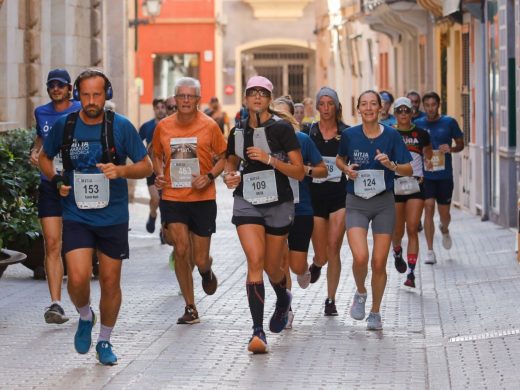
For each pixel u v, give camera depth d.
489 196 38.53
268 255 18.08
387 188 19.58
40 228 24.81
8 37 32.34
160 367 16.69
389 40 61.50
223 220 42.12
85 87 16.02
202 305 22.39
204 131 20.62
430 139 27.52
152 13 64.12
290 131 17.78
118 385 15.52
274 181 17.78
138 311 21.70
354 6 71.44
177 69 93.31
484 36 38.91
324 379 15.95
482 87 39.62
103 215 16.27
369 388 15.39
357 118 73.19
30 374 16.23
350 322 20.56
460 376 16.00
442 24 47.41
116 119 16.25
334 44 82.25
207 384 15.60
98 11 40.38
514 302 21.95
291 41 95.00
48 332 19.47
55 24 37.34
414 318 20.94
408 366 16.83
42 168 16.59
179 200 20.53
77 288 16.22
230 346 18.30
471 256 29.50
